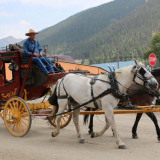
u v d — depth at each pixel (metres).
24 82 8.90
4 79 9.41
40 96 9.37
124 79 7.15
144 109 7.73
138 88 8.30
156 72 8.49
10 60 9.34
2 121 11.58
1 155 6.55
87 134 8.96
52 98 8.28
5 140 8.21
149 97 8.34
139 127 9.59
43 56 9.35
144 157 6.26
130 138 8.22
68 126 10.16
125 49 149.00
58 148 7.25
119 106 8.97
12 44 9.33
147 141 7.80
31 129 9.74
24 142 7.93
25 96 9.10
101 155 6.49
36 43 9.31
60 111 8.09
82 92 7.55
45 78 8.72
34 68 8.90
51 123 9.70
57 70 9.34
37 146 7.47
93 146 7.41
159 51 39.78
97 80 7.39
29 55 8.76
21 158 6.30
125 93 7.56
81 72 9.12
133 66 7.09
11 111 8.77
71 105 8.36
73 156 6.45
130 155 6.43
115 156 6.38
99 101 7.37
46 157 6.38
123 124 10.23
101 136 8.61
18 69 9.03
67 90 7.93
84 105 7.67
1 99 9.60
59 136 8.66
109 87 7.15
